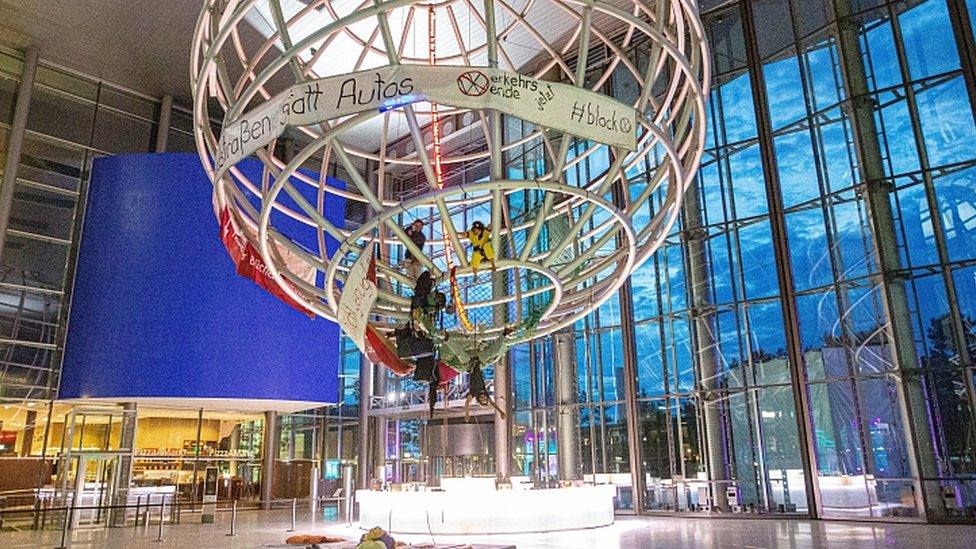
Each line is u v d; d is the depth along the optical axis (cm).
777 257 2139
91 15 2372
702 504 2178
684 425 2300
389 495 1897
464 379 2817
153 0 2302
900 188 1908
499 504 1805
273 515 2494
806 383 2031
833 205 2045
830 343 2025
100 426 2747
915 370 1800
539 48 2566
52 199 2544
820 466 1994
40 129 2575
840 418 1977
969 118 1855
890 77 1980
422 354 761
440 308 765
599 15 2459
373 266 635
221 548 1486
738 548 1345
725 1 2402
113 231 2206
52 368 2391
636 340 2494
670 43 596
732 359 2230
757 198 2275
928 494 1734
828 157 2080
